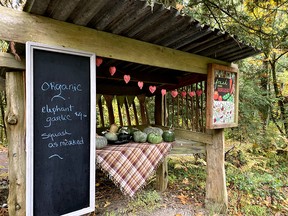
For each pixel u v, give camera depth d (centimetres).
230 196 318
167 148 250
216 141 277
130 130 264
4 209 238
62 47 143
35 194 135
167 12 147
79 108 154
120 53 175
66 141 148
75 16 141
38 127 135
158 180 327
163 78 320
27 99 129
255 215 285
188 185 347
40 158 137
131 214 258
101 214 254
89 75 158
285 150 500
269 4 393
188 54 228
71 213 150
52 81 141
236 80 279
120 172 202
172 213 268
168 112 367
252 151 480
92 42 159
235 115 278
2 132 501
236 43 216
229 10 395
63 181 147
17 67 144
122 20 151
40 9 130
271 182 381
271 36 407
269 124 543
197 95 304
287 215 295
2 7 123
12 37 126
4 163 352
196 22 165
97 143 209
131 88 359
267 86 555
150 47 194
